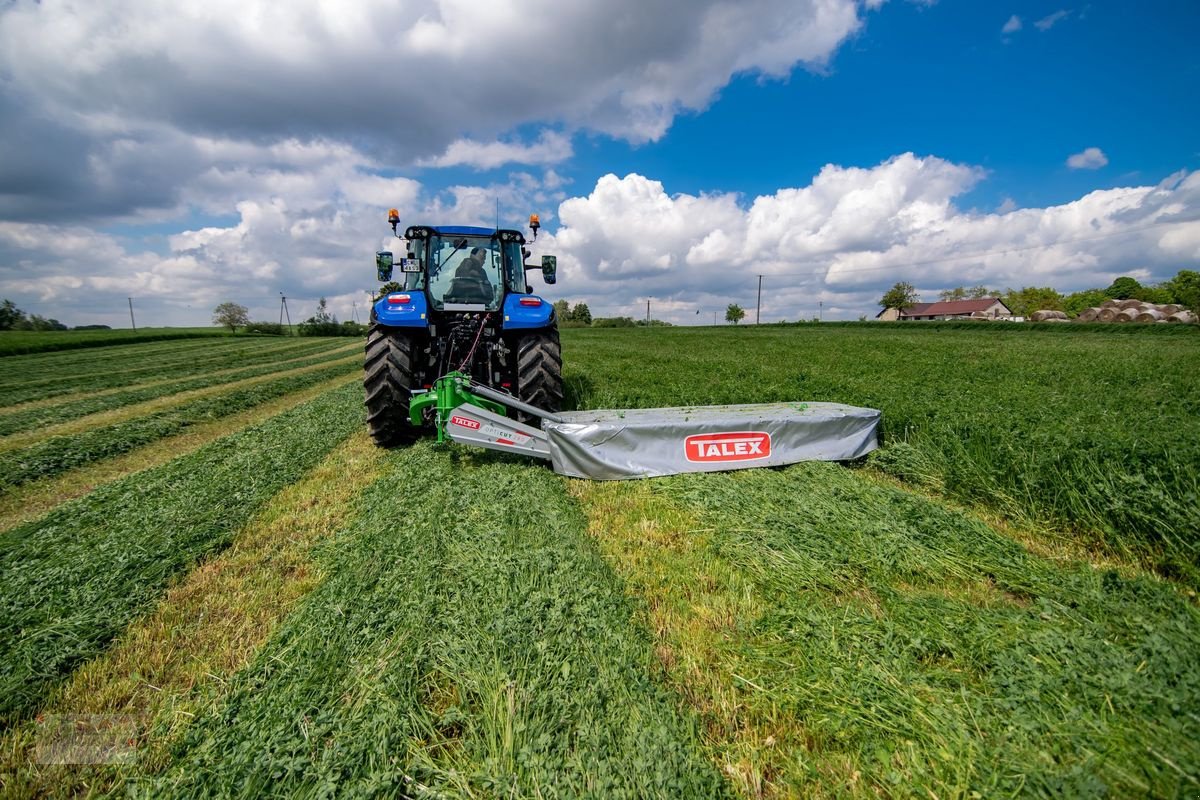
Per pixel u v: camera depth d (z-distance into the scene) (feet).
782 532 10.42
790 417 15.43
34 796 5.25
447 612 7.83
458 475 14.32
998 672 6.38
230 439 21.08
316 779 5.14
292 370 56.65
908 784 5.08
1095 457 11.60
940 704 5.91
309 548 10.73
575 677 6.36
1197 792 4.61
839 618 7.63
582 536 10.53
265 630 7.95
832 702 6.08
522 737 5.50
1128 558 9.87
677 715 5.93
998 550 9.69
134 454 20.80
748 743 5.70
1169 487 10.35
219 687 6.66
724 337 104.47
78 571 9.55
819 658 6.77
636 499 12.85
